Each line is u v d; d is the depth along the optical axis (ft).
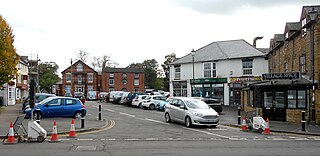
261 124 60.90
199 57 158.92
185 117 70.03
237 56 144.66
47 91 325.62
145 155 35.68
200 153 37.27
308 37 76.89
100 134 55.88
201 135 56.13
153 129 64.49
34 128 46.06
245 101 109.50
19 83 180.65
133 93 148.56
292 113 77.77
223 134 58.03
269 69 128.16
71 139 49.14
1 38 100.63
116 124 73.61
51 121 72.18
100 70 321.52
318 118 72.49
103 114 101.09
